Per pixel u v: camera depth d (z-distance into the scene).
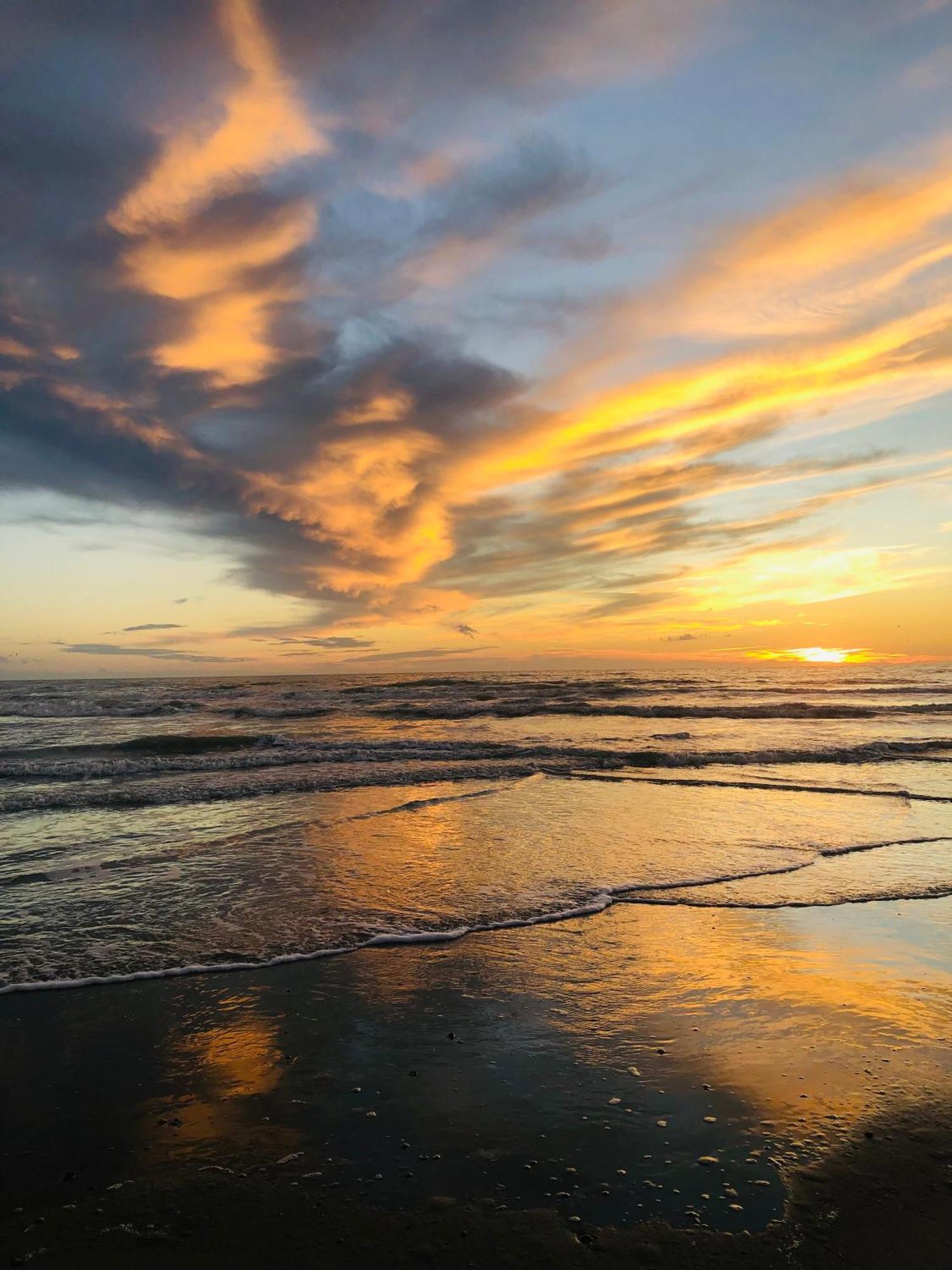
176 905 7.01
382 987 5.29
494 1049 4.39
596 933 6.35
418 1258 2.79
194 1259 2.79
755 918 6.74
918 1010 4.90
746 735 23.03
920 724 26.75
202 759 17.06
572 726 25.88
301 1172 3.29
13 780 14.91
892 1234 2.88
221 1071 4.16
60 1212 3.04
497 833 9.95
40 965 5.62
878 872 8.22
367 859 8.64
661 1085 3.99
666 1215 2.99
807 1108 3.75
